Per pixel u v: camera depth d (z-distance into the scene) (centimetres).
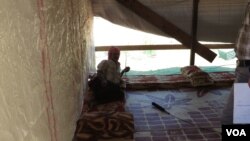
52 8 218
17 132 130
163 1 489
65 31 269
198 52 515
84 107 360
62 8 259
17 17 139
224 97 423
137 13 495
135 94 441
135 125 338
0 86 115
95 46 521
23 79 143
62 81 242
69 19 293
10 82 126
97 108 353
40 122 168
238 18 504
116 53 406
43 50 184
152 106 395
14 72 131
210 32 516
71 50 298
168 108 388
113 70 393
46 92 186
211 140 303
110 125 277
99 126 276
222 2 493
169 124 341
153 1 490
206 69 530
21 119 136
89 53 464
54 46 217
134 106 396
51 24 212
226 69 530
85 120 280
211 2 493
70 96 281
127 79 477
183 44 514
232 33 516
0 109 113
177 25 506
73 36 314
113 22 508
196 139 305
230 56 555
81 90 370
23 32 147
